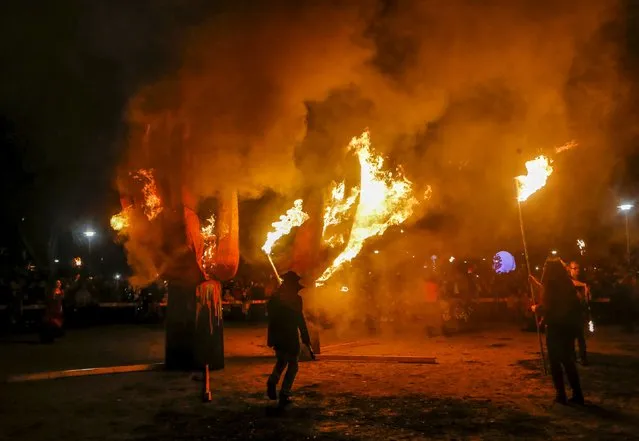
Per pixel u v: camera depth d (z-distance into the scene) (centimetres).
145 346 1473
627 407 750
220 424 699
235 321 2220
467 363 1103
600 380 923
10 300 1884
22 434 666
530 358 1159
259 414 741
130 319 2266
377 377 971
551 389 861
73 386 928
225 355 1280
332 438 636
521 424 677
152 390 895
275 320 786
